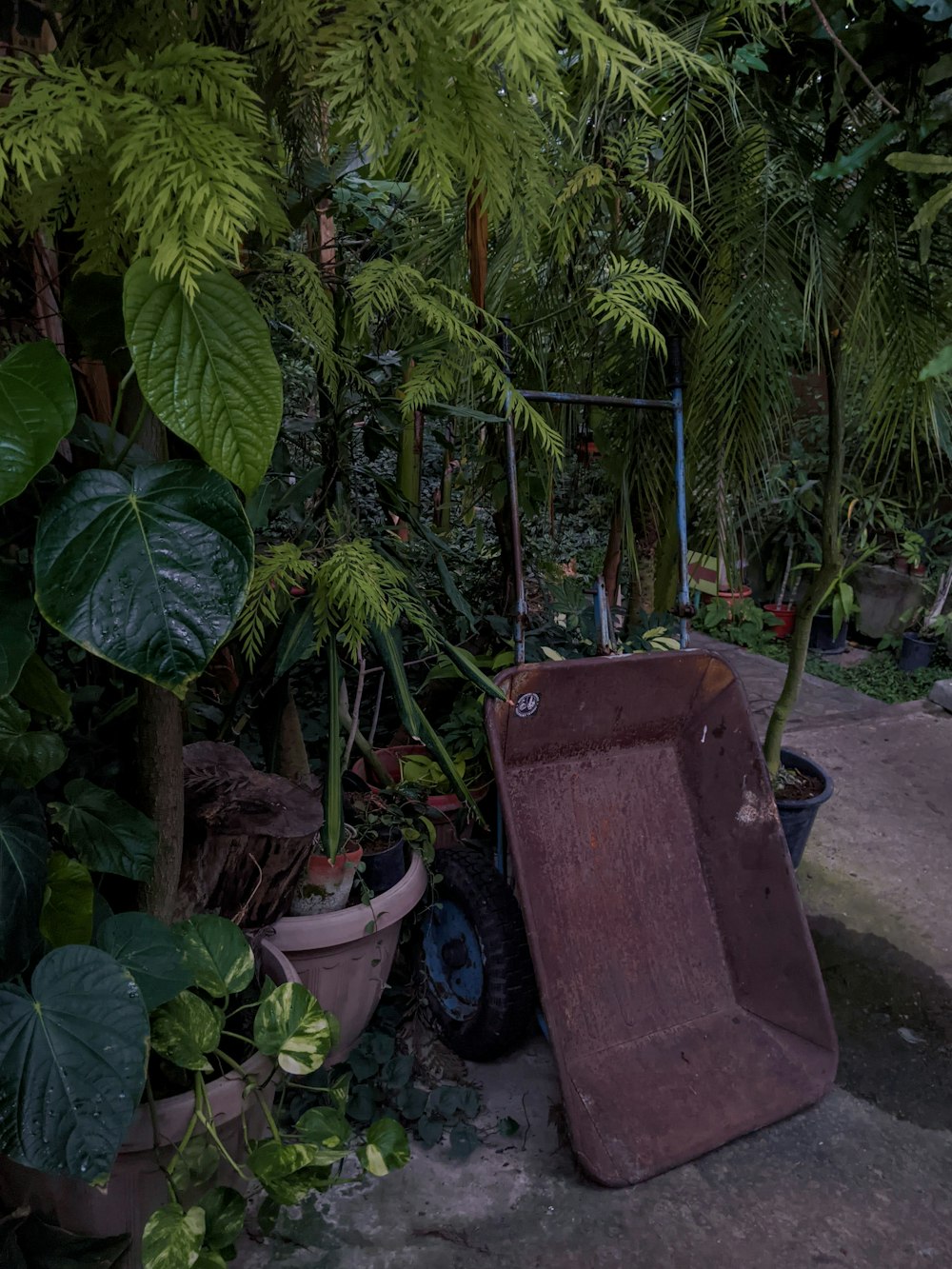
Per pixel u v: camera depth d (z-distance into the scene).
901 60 1.86
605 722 1.88
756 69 1.98
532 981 1.79
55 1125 0.95
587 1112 1.67
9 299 1.45
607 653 2.13
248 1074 1.27
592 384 2.36
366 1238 1.53
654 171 2.01
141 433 1.21
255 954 1.52
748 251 1.99
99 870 1.20
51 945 1.15
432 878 1.95
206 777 1.64
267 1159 1.21
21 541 1.15
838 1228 1.58
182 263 0.82
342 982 1.78
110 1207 1.23
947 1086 1.94
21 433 0.85
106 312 1.09
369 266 1.41
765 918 1.92
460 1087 1.85
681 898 1.98
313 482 1.65
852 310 2.14
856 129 2.06
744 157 2.01
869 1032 2.10
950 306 2.05
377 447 1.79
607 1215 1.59
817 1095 1.81
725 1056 1.86
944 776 3.40
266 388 0.90
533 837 1.85
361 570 1.38
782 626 5.20
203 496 0.96
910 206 2.00
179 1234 1.12
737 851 1.96
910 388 2.12
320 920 1.70
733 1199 1.63
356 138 0.96
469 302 1.55
